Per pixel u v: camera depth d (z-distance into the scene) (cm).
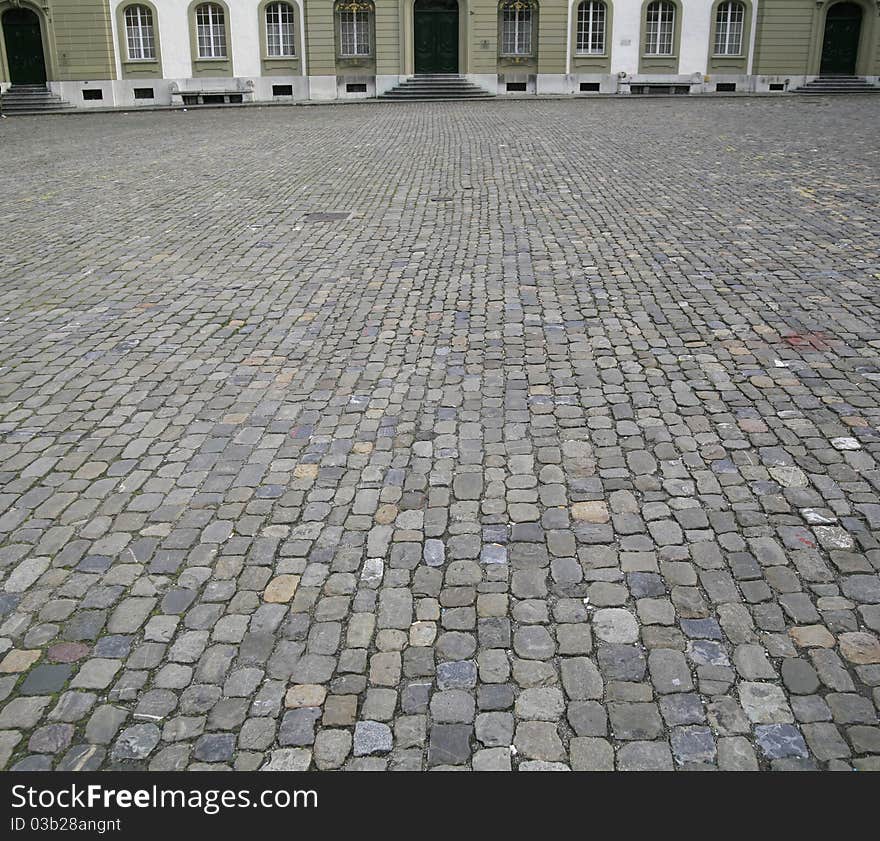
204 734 315
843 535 413
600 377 608
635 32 3769
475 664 343
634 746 304
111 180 1527
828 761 296
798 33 3759
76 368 662
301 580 397
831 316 710
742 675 331
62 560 417
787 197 1168
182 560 415
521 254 934
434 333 710
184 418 570
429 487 472
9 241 1083
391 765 301
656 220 1063
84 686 337
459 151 1752
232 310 791
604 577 390
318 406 582
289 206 1242
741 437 512
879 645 343
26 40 3750
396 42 3747
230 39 3750
